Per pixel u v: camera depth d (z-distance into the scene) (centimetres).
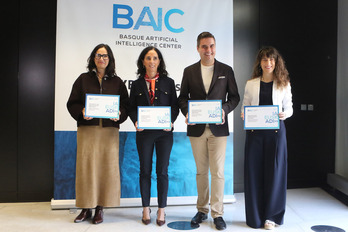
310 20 379
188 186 323
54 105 323
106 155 259
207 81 256
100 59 256
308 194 351
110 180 259
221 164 250
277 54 244
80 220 262
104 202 257
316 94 381
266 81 249
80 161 255
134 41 315
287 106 248
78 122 256
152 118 245
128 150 316
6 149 316
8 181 317
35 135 321
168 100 258
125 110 264
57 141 302
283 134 244
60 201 299
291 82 373
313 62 380
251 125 241
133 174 316
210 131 251
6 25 316
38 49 321
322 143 383
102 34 310
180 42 323
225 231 240
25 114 319
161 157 253
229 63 328
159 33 319
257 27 364
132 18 315
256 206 247
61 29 302
